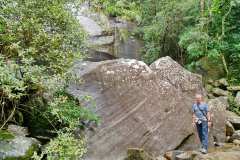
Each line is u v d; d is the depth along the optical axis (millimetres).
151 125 8367
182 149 8570
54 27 6797
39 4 6582
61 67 6500
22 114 6930
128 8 17000
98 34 13938
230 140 9500
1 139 5879
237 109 11242
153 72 8945
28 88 6414
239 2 12547
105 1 15133
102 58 12875
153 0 14750
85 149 6027
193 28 12875
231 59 13086
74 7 7309
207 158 7625
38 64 6480
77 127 7359
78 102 7613
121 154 7777
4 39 6145
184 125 8711
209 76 12688
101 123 7898
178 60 13781
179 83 9445
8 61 5953
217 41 12938
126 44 14242
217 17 13141
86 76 8344
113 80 8492
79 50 7090
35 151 5898
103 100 8172
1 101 6332
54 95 6777
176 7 13312
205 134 8477
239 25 13164
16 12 6383
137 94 8547
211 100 9906
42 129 6922
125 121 8172
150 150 8141
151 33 13742
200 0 13180
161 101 8711
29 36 6398
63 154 5617
